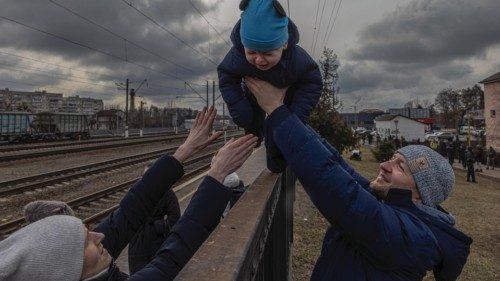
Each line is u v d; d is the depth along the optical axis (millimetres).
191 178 17750
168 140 48562
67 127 50969
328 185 1747
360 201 1731
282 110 1906
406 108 144875
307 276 6699
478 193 22047
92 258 1694
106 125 94688
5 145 39250
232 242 1496
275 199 2979
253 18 2164
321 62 22375
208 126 2746
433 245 1771
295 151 1818
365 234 1729
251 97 2699
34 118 46438
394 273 1812
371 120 154625
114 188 14664
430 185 1973
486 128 57938
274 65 2305
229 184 4957
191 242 1935
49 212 2047
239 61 2473
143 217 2623
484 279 8211
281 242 3707
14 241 1524
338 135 21453
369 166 30266
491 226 12953
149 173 2660
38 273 1474
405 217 1795
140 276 1794
